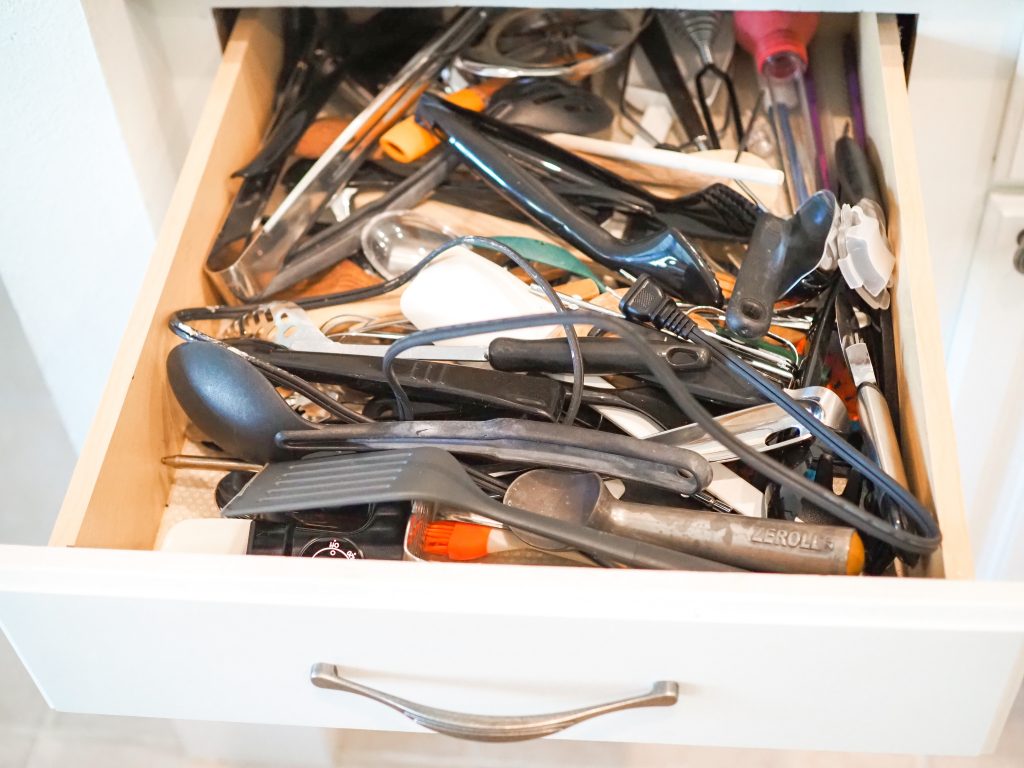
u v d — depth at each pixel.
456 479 0.47
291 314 0.60
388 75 0.77
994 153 0.69
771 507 0.51
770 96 0.73
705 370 0.53
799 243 0.57
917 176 0.59
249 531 0.51
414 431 0.50
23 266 0.76
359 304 0.64
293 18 0.77
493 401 0.52
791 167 0.70
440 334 0.47
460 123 0.68
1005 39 0.63
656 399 0.54
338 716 0.52
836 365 0.57
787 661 0.43
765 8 0.64
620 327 0.43
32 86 0.65
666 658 0.44
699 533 0.47
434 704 0.49
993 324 0.78
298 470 0.50
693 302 0.59
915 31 0.65
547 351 0.54
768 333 0.58
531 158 0.68
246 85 0.69
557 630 0.42
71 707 0.53
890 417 0.52
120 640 0.46
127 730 0.97
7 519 1.00
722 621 0.41
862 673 0.44
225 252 0.64
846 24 0.74
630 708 0.46
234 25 0.71
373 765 0.94
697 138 0.72
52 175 0.70
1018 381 0.81
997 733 0.47
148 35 0.68
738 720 0.48
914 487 0.51
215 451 0.60
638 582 0.41
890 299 0.58
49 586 0.43
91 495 0.50
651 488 0.52
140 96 0.68
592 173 0.68
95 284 0.77
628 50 0.78
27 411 0.90
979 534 0.94
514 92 0.74
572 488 0.50
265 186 0.69
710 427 0.43
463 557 0.50
